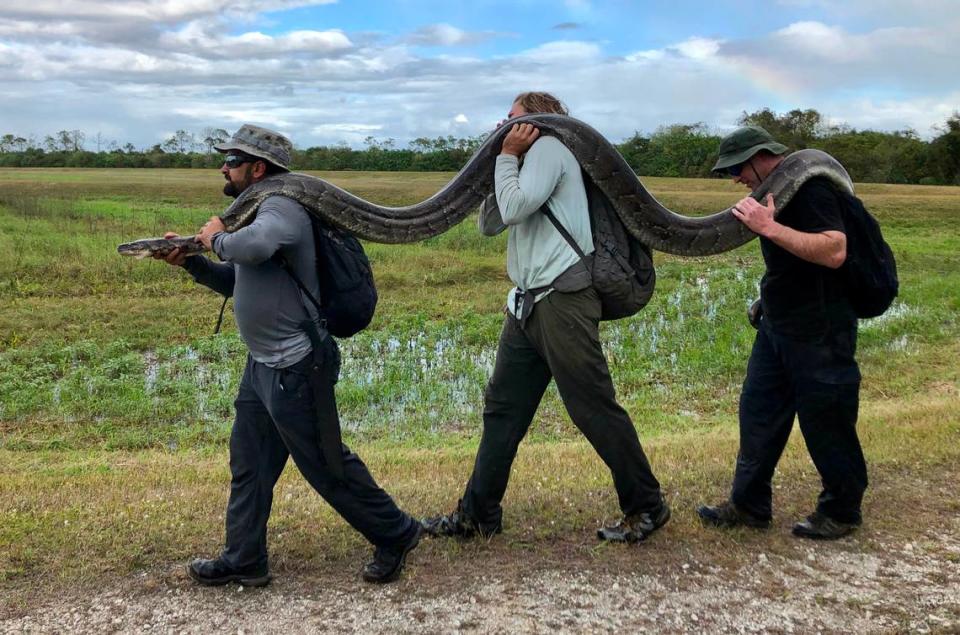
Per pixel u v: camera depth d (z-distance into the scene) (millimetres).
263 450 4109
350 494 4008
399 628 3754
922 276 16734
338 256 4074
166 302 13094
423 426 8312
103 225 21266
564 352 4328
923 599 4000
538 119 4555
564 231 4316
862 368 10164
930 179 67938
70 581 4098
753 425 4754
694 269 17953
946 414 7109
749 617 3867
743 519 4805
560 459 6328
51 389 8922
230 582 4102
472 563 4406
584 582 4188
